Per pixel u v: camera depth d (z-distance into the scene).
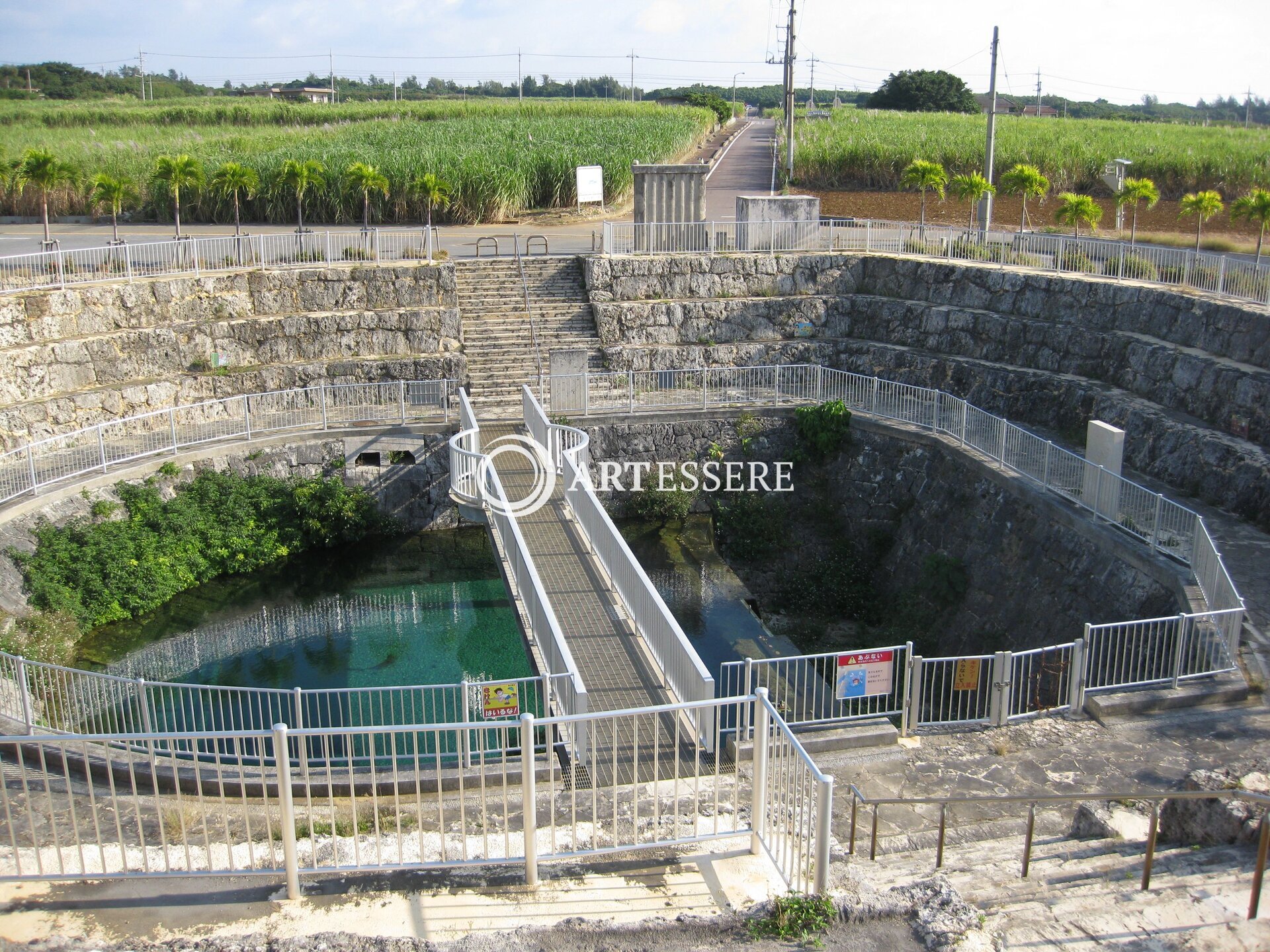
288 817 6.59
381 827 8.35
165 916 6.53
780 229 25.98
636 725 7.04
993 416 18.27
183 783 9.16
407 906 6.66
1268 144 44.44
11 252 27.62
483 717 10.01
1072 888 6.73
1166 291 19.42
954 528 18.42
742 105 128.25
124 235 31.81
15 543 16.34
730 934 6.31
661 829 8.06
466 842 7.34
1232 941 5.84
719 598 19.12
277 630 17.73
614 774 7.07
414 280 24.22
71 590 16.64
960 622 17.20
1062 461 16.12
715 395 22.83
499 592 19.34
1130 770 9.66
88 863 7.31
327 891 6.80
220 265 23.52
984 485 18.02
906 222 31.48
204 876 6.86
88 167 39.28
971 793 9.34
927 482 19.78
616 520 22.03
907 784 9.51
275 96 115.88
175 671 16.08
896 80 87.12
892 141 46.75
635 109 77.25
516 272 25.62
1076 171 40.19
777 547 21.00
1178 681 11.19
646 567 20.16
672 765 9.93
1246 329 17.39
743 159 60.66
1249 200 22.09
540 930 6.31
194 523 19.02
